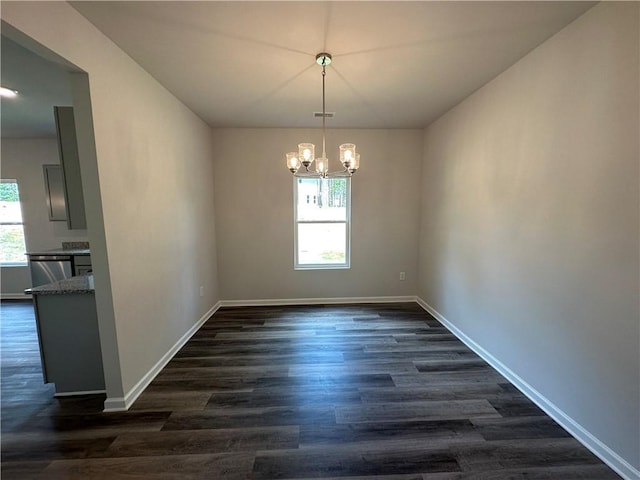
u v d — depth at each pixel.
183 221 3.11
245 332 3.37
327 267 4.41
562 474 1.54
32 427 1.87
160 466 1.59
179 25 1.79
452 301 3.37
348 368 2.60
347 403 2.12
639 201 1.42
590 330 1.69
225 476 1.53
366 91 2.81
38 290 2.05
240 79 2.55
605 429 1.61
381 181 4.26
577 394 1.78
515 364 2.33
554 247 1.93
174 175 2.89
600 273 1.62
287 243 4.30
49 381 2.15
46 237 4.66
